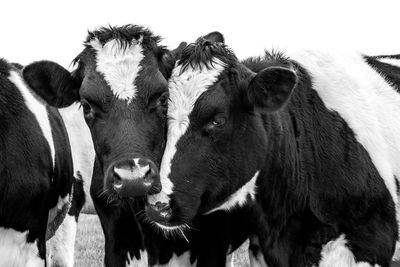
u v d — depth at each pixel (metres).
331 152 3.48
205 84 3.12
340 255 3.46
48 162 3.57
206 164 3.10
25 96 3.57
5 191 3.37
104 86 3.20
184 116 3.10
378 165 3.54
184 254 3.49
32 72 3.28
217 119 3.10
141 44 3.29
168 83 3.19
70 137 4.77
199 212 3.17
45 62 3.29
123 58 3.25
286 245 3.42
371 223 3.48
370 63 3.83
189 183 3.08
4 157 3.37
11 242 3.44
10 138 3.40
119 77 3.21
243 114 3.17
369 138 3.56
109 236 3.70
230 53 3.21
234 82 3.17
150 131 3.13
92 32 3.35
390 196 3.55
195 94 3.11
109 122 3.16
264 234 3.38
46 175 3.54
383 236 3.49
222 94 3.12
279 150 3.32
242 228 3.42
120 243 3.67
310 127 3.48
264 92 3.12
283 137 3.34
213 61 3.16
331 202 3.46
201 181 3.10
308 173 3.44
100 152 3.18
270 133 3.29
